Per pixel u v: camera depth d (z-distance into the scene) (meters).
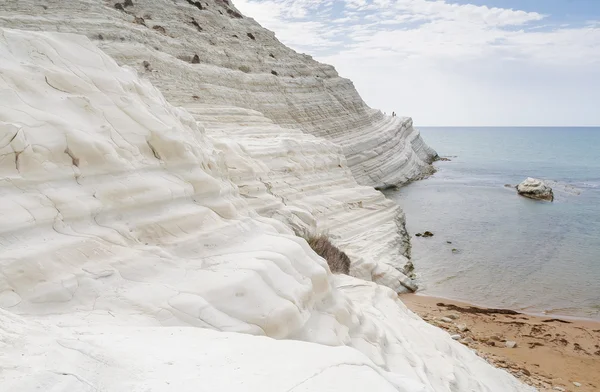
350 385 2.63
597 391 9.10
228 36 39.03
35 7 23.70
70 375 2.25
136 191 5.98
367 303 8.91
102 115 6.42
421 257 19.86
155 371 2.54
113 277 4.86
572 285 16.62
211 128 23.12
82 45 7.07
